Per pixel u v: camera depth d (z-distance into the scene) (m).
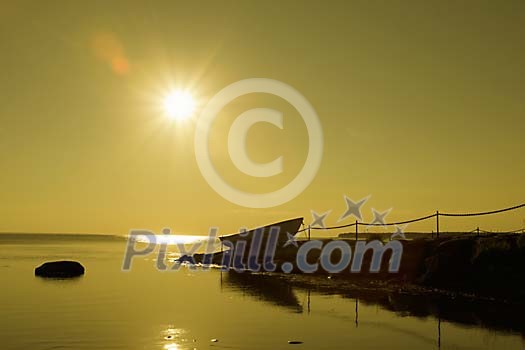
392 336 18.53
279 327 20.09
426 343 17.53
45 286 33.59
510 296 25.86
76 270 41.75
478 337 18.36
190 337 18.30
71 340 17.73
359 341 17.78
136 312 23.48
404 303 25.97
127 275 42.78
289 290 32.12
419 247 35.06
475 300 26.47
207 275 43.50
